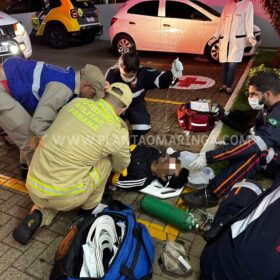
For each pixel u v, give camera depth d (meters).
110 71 3.45
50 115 2.48
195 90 5.81
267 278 1.55
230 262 1.71
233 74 5.40
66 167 2.19
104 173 2.46
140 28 7.95
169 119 4.60
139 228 2.22
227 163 3.45
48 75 2.68
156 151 3.19
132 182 2.91
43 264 2.33
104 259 2.10
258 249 1.64
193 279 2.22
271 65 6.86
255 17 9.38
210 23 7.36
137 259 2.02
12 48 5.80
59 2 8.93
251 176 2.82
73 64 7.70
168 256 2.25
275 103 2.66
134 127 3.67
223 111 4.28
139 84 3.46
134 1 7.99
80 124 2.17
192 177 3.08
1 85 2.63
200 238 2.55
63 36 9.27
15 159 3.66
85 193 2.34
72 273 1.95
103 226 2.17
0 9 12.82
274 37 9.41
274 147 2.87
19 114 2.66
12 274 2.25
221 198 2.90
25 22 10.22
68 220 2.74
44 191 2.23
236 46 5.15
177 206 2.88
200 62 7.85
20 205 2.92
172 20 7.62
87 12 9.27
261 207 1.83
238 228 1.83
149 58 8.29
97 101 2.29
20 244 2.49
